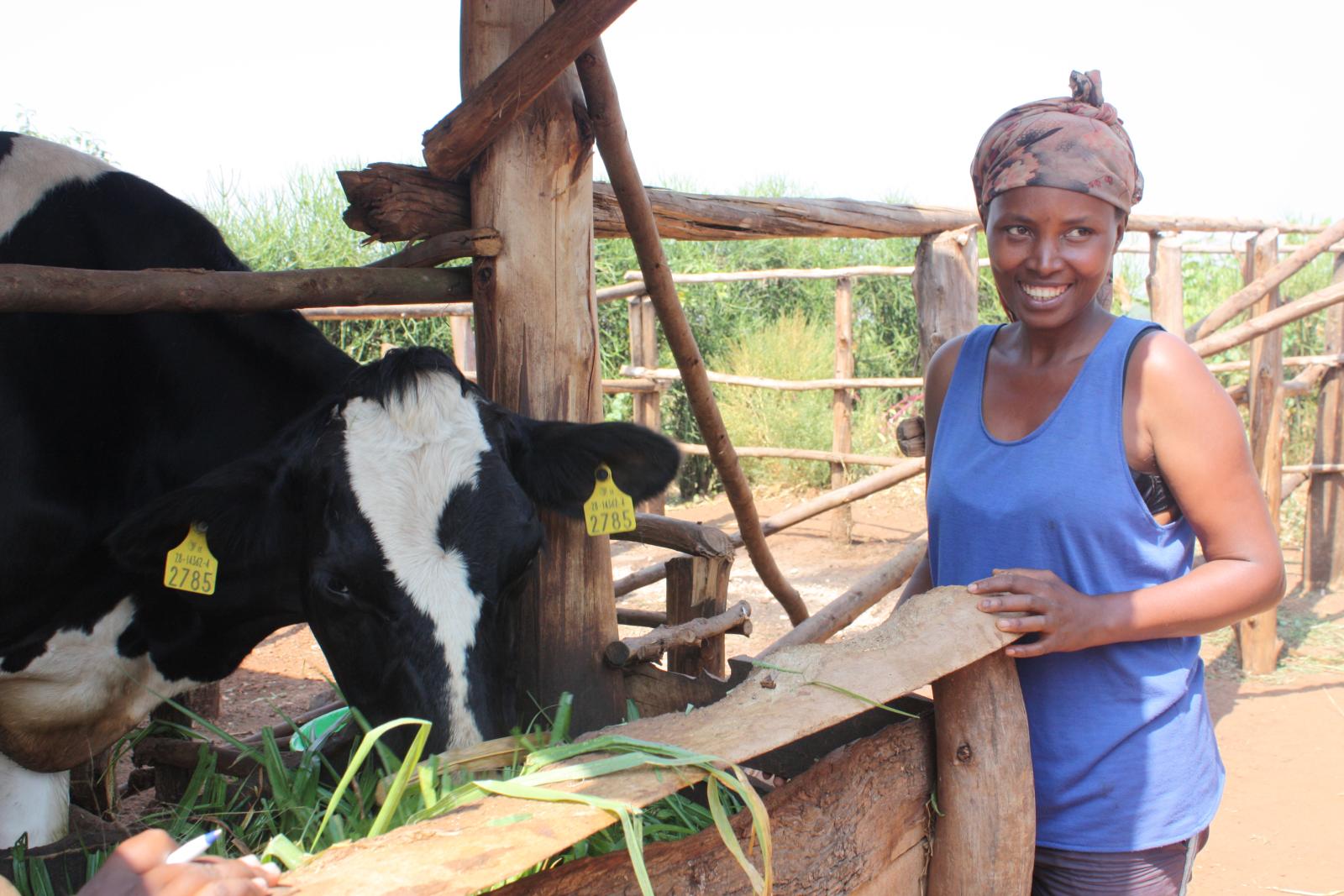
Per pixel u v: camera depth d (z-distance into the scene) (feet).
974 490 5.92
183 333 9.12
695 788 6.67
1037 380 5.91
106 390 8.87
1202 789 5.70
